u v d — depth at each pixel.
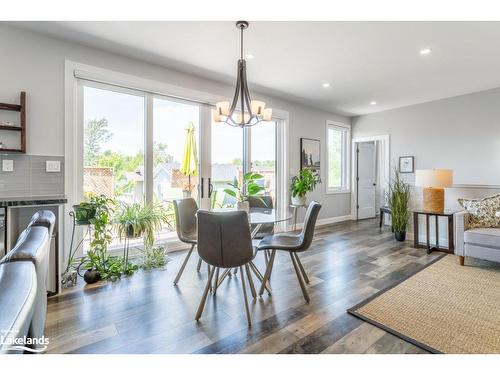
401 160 5.57
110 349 1.66
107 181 3.24
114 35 2.76
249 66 3.52
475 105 4.61
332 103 5.30
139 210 3.16
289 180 5.16
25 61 2.67
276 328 1.89
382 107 5.60
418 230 4.12
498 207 3.21
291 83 4.17
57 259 2.40
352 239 4.47
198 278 2.77
